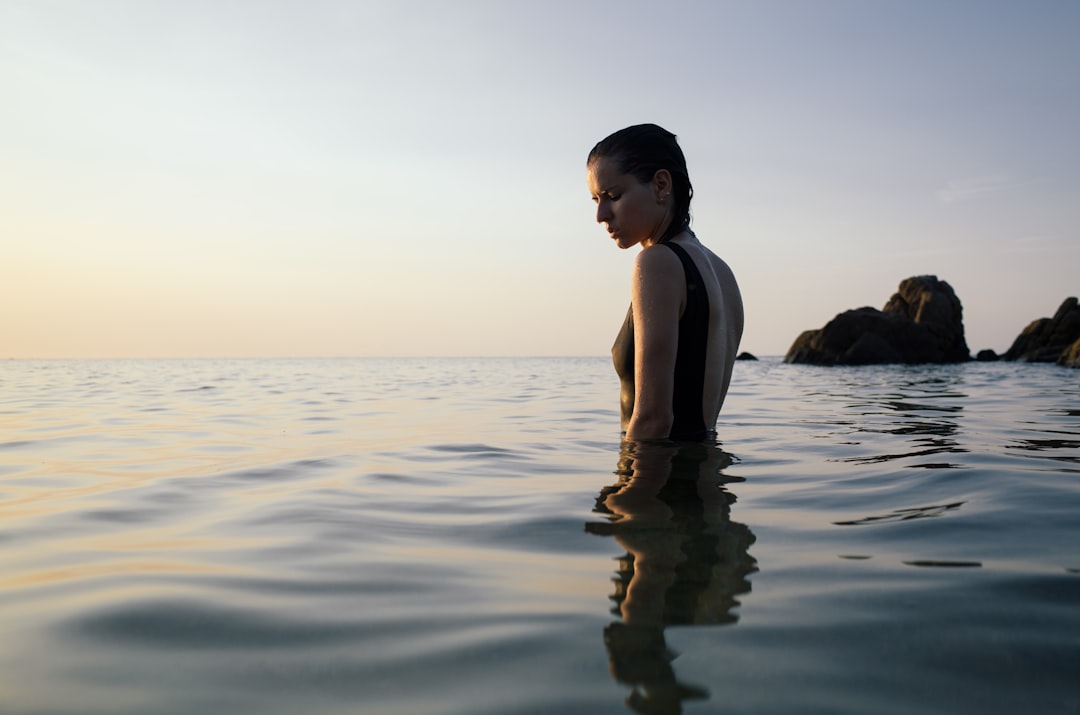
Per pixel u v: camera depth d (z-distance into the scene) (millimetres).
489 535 1494
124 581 1197
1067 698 756
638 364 2416
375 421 4496
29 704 769
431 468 2418
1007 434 3146
